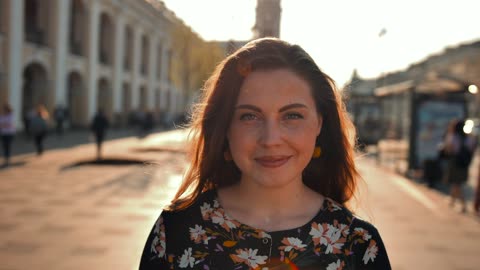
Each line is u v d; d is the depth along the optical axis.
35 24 24.66
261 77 1.33
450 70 37.53
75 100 28.39
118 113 33.28
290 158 1.33
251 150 1.34
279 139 1.30
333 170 1.63
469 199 9.52
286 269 1.29
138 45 36.84
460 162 8.19
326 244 1.33
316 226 1.35
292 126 1.33
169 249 1.34
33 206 7.17
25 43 22.05
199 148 1.56
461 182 8.20
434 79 11.37
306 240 1.33
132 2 33.72
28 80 24.91
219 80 1.42
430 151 12.14
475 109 29.36
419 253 5.29
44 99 24.47
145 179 10.16
